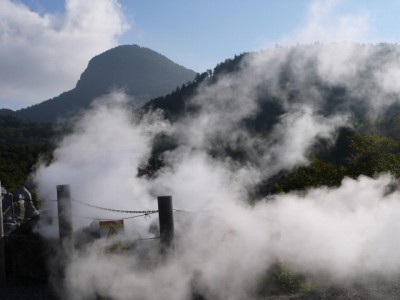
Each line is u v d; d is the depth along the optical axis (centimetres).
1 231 1000
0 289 962
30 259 1031
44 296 920
